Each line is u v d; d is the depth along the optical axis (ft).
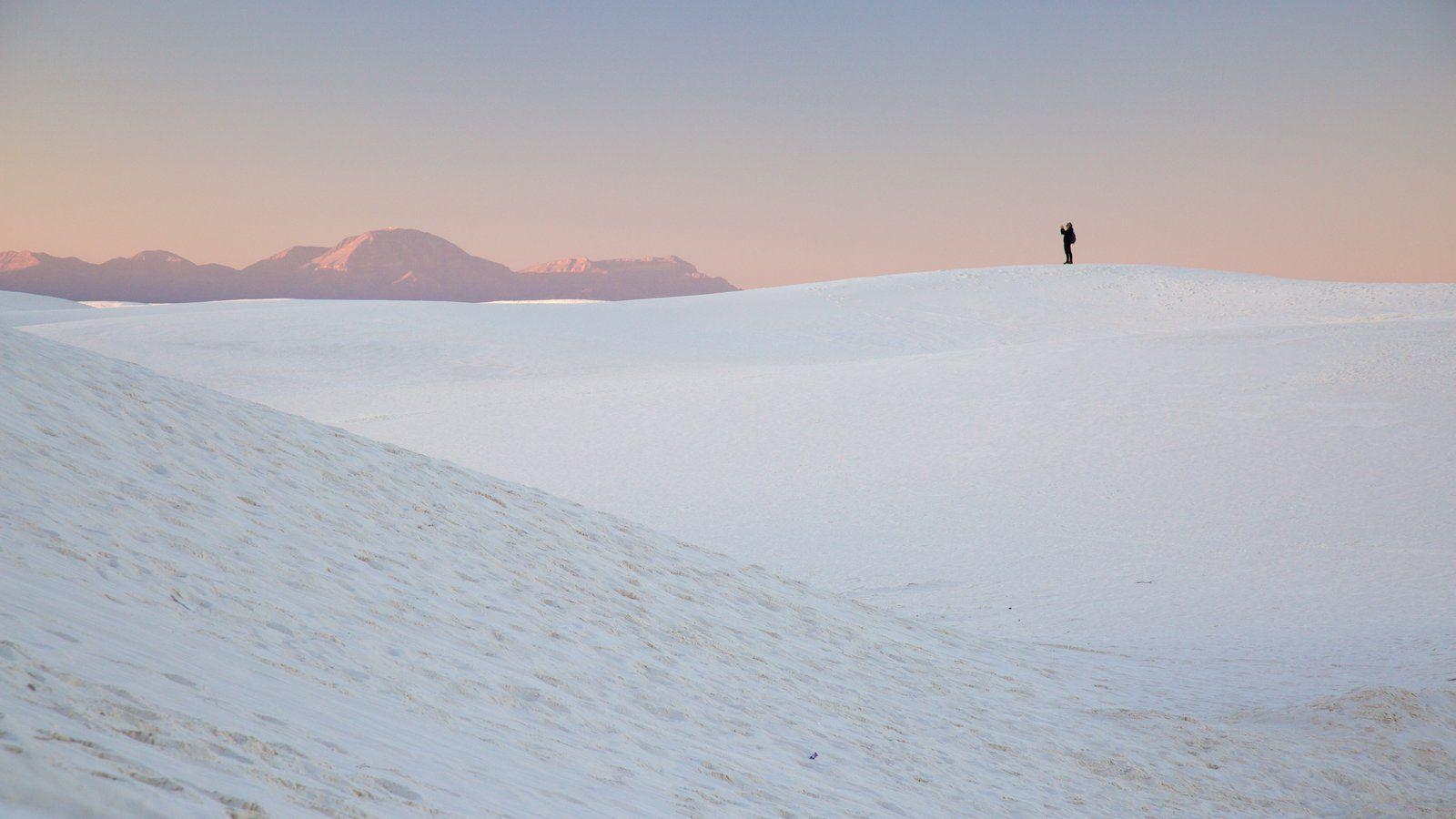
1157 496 65.92
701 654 29.55
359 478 34.78
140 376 36.32
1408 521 57.67
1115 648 43.45
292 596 21.50
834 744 24.89
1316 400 80.84
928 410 90.63
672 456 85.15
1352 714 33.19
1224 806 26.76
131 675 12.07
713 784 18.81
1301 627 44.57
